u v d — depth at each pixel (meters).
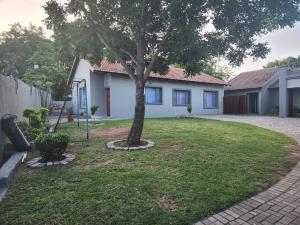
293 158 6.09
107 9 7.23
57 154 5.86
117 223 3.14
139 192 4.03
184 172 4.95
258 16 5.72
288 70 18.58
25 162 5.82
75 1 6.88
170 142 7.81
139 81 7.60
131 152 6.58
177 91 20.14
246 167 5.28
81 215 3.34
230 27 6.10
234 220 3.24
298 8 5.58
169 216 3.29
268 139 8.56
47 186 4.30
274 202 3.72
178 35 5.78
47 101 23.88
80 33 7.93
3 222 3.19
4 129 6.54
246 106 22.72
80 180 4.57
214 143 7.68
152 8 6.57
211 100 22.81
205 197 3.82
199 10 5.57
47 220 3.23
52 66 24.64
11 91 8.74
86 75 18.16
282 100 18.78
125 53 8.55
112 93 16.44
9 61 30.06
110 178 4.63
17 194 4.00
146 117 17.91
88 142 8.02
